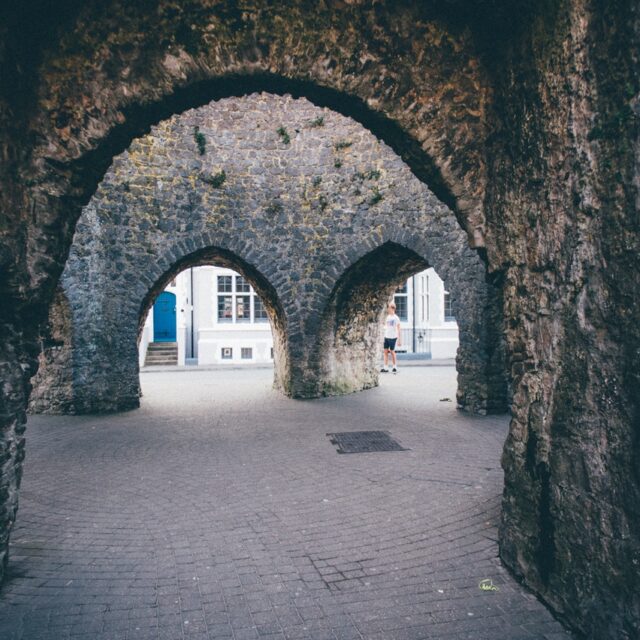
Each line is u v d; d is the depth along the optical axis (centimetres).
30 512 504
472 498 532
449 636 304
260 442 794
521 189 371
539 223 350
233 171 1197
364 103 424
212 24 403
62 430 897
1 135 339
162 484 591
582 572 306
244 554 410
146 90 400
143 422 962
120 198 1098
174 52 400
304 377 1234
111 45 392
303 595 349
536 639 302
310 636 304
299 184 1227
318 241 1226
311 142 1220
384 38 416
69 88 388
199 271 2031
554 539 332
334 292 1226
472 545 423
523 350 373
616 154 280
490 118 412
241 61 408
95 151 401
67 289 1052
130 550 418
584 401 308
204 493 557
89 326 1073
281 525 468
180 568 387
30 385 405
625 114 273
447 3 394
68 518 488
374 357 1416
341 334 1302
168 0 396
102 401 1077
